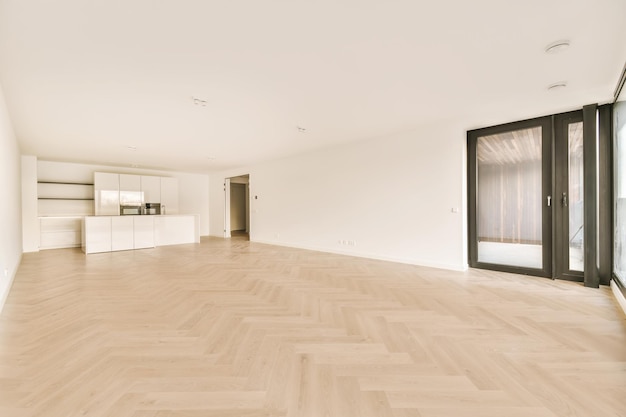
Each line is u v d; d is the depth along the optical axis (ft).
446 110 12.93
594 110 11.74
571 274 12.71
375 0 6.07
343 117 13.89
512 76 9.73
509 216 14.43
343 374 5.80
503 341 7.16
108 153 21.88
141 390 5.27
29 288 11.93
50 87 10.16
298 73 9.36
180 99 11.44
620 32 7.25
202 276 13.85
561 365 6.06
